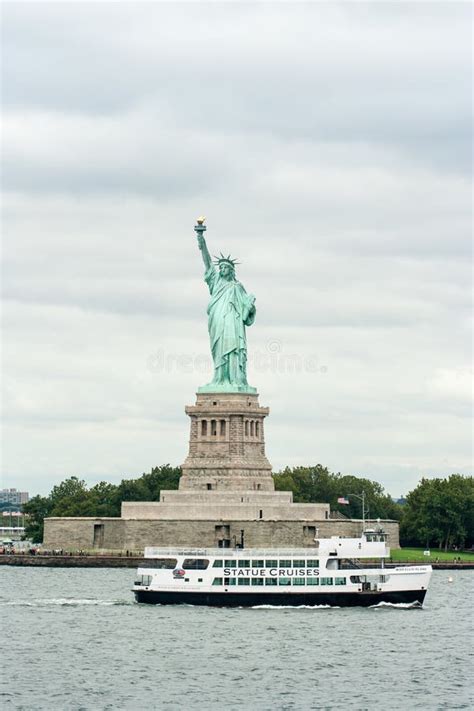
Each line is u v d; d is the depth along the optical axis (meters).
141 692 180.50
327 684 186.38
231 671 194.12
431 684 187.00
